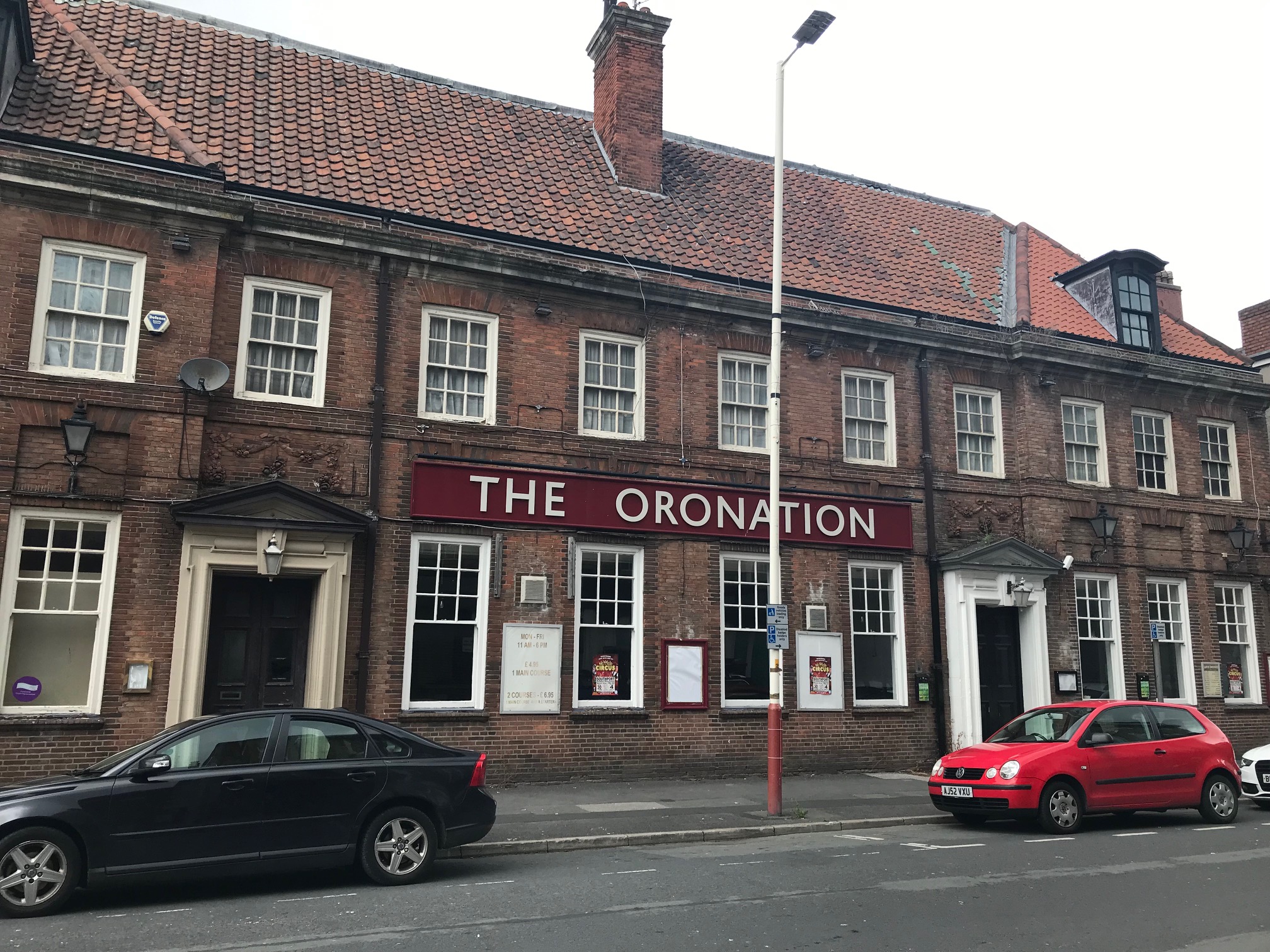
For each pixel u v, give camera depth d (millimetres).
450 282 15867
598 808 13000
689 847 11031
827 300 18922
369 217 15508
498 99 20516
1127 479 21109
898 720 18016
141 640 12977
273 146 16094
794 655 17391
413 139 17969
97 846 7914
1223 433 22953
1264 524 22625
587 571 16250
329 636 13992
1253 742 21359
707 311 17594
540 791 14461
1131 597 20594
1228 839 11688
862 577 18422
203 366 13570
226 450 13969
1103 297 22141
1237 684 21625
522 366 16156
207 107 16328
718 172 21766
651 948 6867
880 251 21594
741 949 6855
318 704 13789
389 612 14617
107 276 13508
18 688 12500
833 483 18250
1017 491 19938
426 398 15547
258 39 18766
